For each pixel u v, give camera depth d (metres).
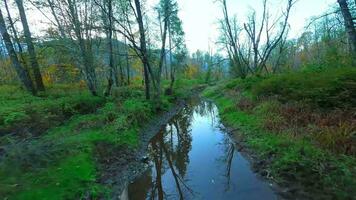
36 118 9.70
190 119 18.28
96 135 9.38
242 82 23.42
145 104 16.06
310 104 9.88
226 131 12.66
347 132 6.92
